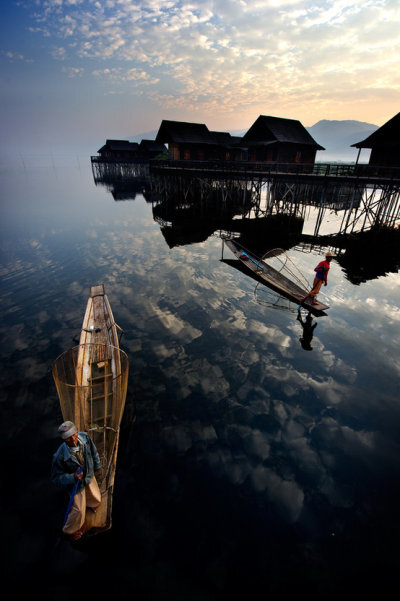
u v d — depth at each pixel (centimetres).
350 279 1384
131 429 596
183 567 384
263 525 432
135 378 743
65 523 379
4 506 461
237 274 1472
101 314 958
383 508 456
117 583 368
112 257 1772
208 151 3809
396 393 691
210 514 447
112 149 6525
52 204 3688
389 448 557
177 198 3606
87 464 384
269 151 3247
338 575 377
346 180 1952
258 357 824
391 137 2173
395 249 1881
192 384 723
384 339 901
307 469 518
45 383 735
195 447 559
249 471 514
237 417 627
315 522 437
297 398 678
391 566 387
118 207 3556
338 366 783
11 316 1080
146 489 483
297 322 1006
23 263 1666
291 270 1534
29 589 365
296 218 2786
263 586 365
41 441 576
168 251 1891
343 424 609
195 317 1048
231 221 2811
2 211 3186
